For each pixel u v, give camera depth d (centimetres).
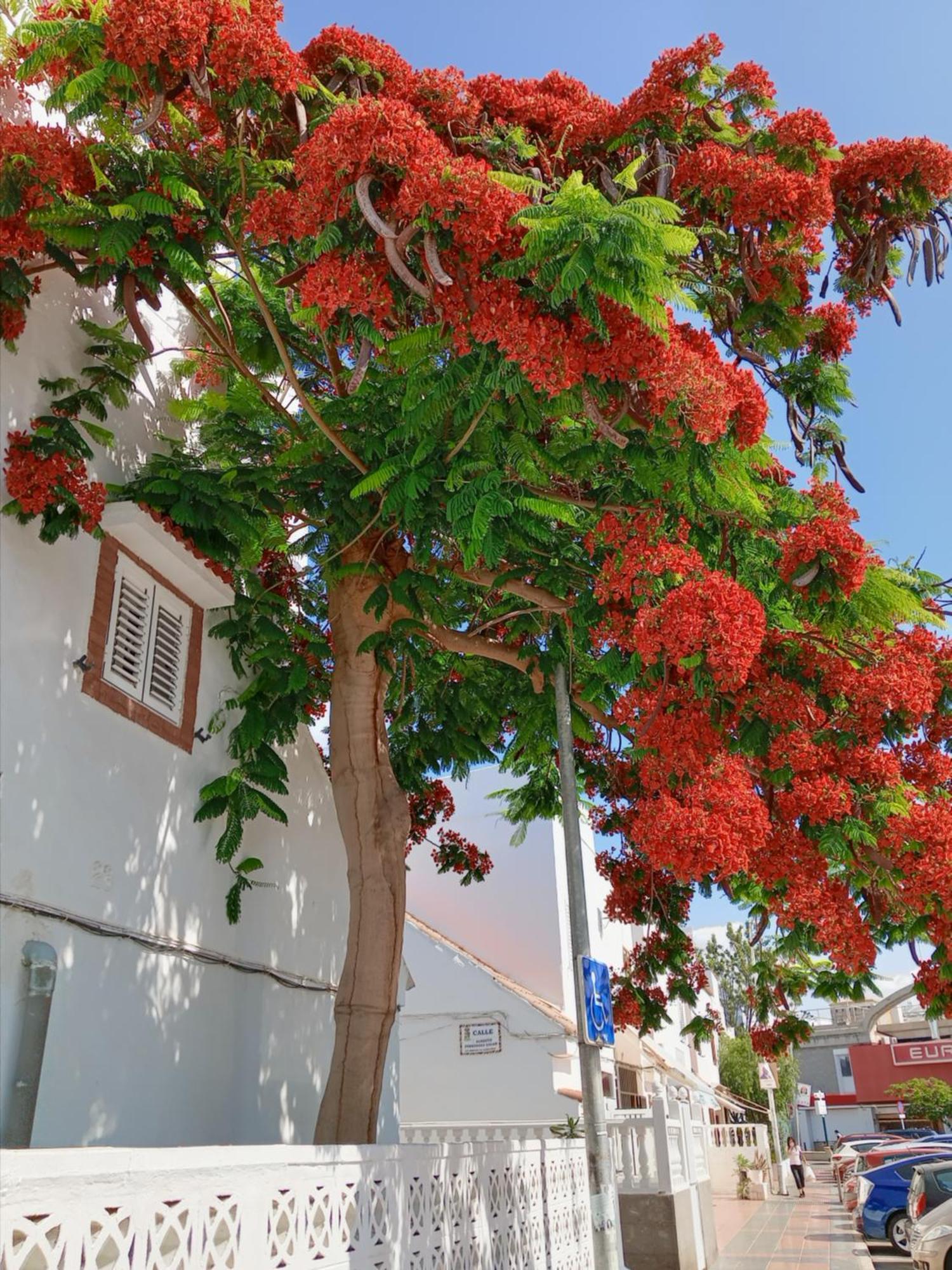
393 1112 1031
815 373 804
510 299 504
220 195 616
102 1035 605
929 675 661
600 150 762
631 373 532
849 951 609
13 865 545
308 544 768
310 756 949
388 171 504
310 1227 418
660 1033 2620
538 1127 878
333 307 533
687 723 615
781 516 650
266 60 551
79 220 561
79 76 545
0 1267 268
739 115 741
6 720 552
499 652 798
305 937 889
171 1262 333
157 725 695
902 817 614
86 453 609
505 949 1877
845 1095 4828
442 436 613
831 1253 1298
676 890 1034
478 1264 600
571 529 741
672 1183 1079
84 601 634
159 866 682
